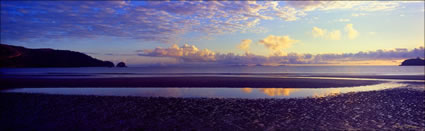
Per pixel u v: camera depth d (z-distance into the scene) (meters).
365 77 36.00
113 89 20.14
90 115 10.41
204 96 15.96
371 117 9.98
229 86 22.44
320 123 9.12
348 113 10.70
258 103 13.08
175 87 21.69
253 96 16.00
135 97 14.91
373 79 31.39
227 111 11.15
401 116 10.12
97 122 9.32
